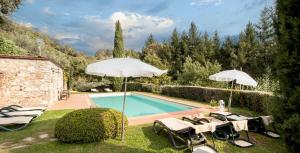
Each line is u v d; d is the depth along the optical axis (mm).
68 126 6254
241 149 6125
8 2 18781
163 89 21891
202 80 21891
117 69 5809
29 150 5824
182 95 18875
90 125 6371
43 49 27172
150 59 31750
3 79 12797
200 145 5977
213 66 22766
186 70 23797
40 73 13656
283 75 4023
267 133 7445
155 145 6281
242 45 37656
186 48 44062
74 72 31094
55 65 16469
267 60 33125
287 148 4086
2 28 24562
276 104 4223
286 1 3953
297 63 3785
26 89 13312
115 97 23391
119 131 6930
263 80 15219
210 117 9461
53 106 14094
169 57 43219
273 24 4477
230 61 38750
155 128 7824
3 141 6559
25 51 22047
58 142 6469
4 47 18906
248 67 36000
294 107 3816
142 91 26266
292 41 3869
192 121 8164
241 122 6656
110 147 6074
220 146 6336
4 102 12812
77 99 18375
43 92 13688
